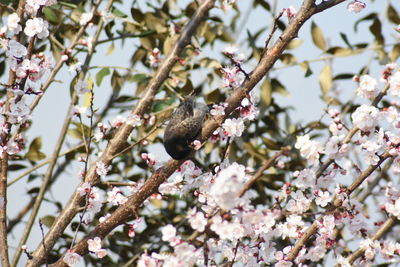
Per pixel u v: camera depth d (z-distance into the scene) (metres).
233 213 5.91
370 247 7.71
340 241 9.28
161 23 10.70
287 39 6.95
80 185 7.82
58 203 10.55
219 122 7.10
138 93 10.88
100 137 8.12
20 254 8.12
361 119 7.23
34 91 7.31
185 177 7.20
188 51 10.80
